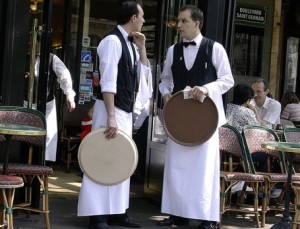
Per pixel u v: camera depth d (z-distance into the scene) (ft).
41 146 20.52
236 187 23.73
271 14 35.76
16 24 20.57
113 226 20.85
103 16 32.83
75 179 28.66
